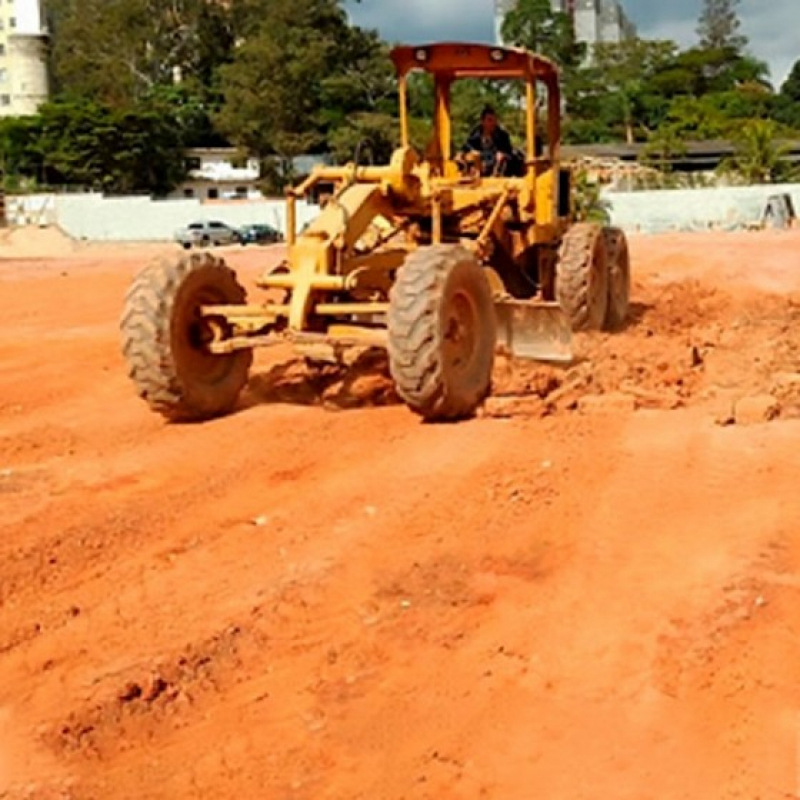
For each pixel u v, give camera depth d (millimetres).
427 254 9273
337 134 84188
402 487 7688
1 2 115312
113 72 108000
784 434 8297
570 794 4250
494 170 12664
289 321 9602
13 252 51312
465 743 4617
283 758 4578
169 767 4555
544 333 10797
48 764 4598
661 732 4617
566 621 5578
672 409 9438
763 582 5754
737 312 16031
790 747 4453
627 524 6738
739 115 109625
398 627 5586
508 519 6938
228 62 107062
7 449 9266
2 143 87438
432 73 12414
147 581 6309
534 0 109438
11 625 5812
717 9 129125
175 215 65438
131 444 9312
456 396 9211
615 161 77625
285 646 5477
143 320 9625
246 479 8117
